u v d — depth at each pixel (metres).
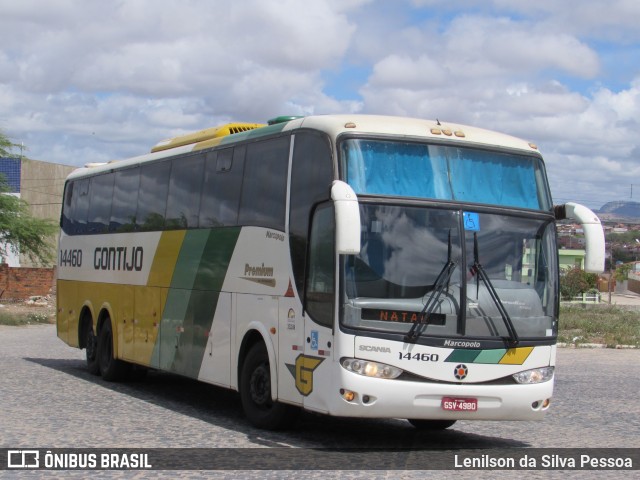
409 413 10.47
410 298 10.60
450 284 10.78
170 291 15.41
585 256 11.30
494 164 11.58
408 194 10.98
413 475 9.38
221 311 13.51
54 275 52.34
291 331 11.52
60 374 19.19
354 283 10.48
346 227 9.88
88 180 20.22
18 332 34.72
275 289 12.00
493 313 10.91
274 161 12.41
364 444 11.48
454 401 10.61
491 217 11.23
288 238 11.80
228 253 13.43
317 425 13.12
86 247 19.88
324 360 10.69
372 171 10.94
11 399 14.66
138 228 17.03
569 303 65.88
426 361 10.52
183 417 13.38
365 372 10.34
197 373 14.25
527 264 11.31
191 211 14.87
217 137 14.55
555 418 14.73
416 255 10.74
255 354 12.52
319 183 11.20
